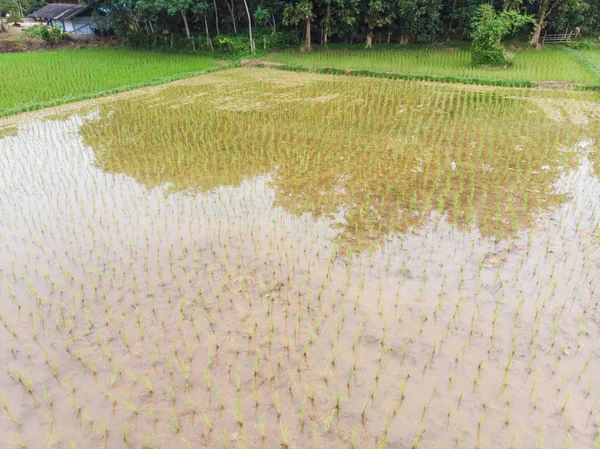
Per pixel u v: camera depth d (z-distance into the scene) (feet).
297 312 16.25
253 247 20.47
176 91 55.52
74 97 50.26
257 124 40.45
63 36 97.76
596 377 13.28
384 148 33.47
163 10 88.33
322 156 32.09
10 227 22.39
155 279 18.21
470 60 69.15
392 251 19.95
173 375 13.65
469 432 11.69
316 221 22.76
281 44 86.89
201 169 29.96
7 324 15.75
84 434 11.87
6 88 53.47
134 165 30.81
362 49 84.74
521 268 18.48
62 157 32.42
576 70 59.93
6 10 101.50
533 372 13.50
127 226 22.36
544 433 11.62
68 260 19.52
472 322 15.60
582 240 20.40
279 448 11.40
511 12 65.05
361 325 15.56
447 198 24.98
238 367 13.91
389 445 11.39
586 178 27.27
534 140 34.50
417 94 51.29
